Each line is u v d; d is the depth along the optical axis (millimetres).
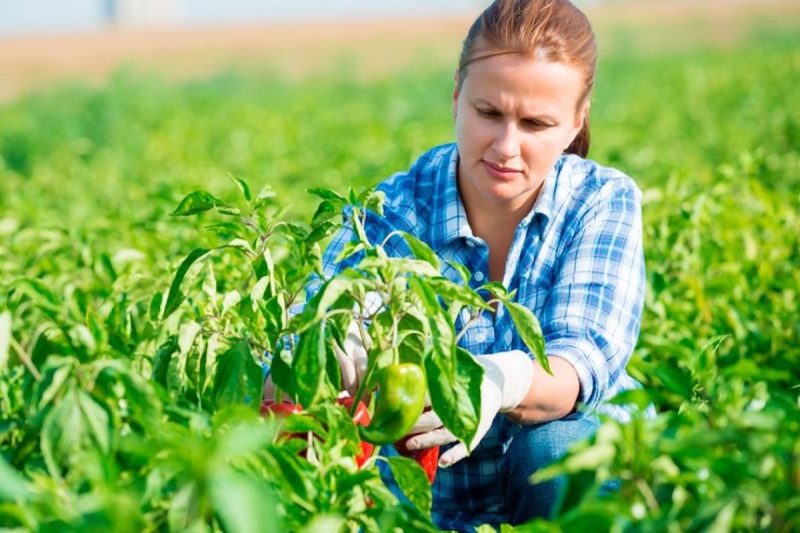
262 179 10680
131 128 21062
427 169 4391
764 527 2512
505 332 4129
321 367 2934
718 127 15578
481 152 3814
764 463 2480
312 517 2672
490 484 4297
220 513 2340
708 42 54625
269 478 2646
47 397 2613
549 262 4148
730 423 2596
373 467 3025
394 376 3104
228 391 3141
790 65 27641
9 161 18859
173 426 2568
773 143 13836
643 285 4109
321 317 2898
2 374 3424
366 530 2832
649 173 10375
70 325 2801
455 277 4230
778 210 7180
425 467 3516
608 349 3891
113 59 60156
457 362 3053
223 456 2340
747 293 6000
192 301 3736
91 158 17266
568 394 3736
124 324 3998
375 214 4320
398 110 24062
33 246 6734
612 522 2408
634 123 17312
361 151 13805
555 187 4176
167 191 6672
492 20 3748
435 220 4262
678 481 2566
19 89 48125
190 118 21047
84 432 2582
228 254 5375
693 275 5875
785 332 5426
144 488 2543
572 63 3725
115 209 8508
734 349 5234
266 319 3338
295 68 52750
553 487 3766
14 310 3775
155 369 3346
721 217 6918
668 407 5035
